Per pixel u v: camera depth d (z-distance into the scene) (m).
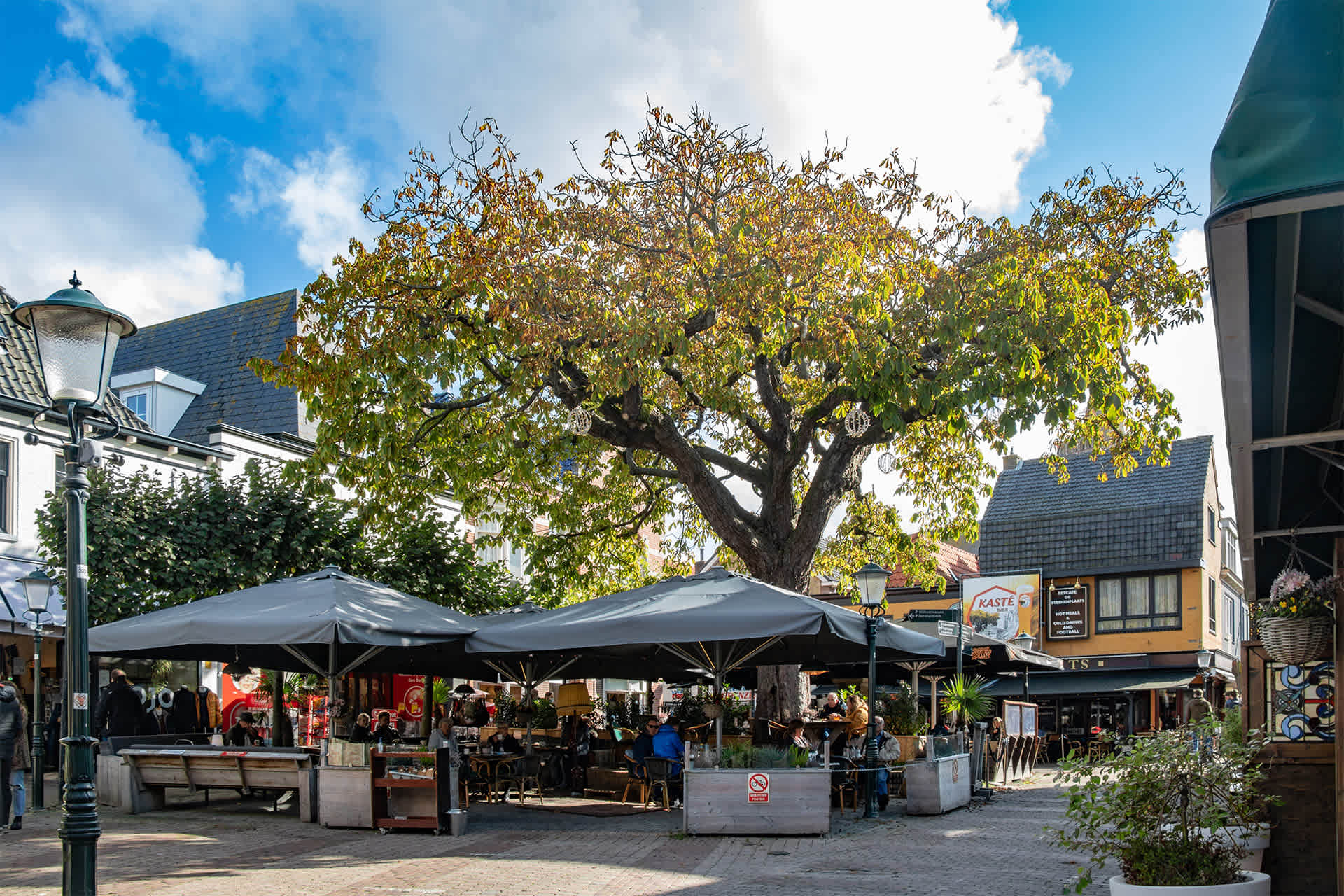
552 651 17.72
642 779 16.39
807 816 12.90
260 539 19.86
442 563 21.58
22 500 22.25
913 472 23.42
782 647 17.88
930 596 42.09
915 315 17.00
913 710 18.86
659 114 17.31
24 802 13.02
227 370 30.36
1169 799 7.18
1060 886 9.53
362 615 13.77
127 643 13.95
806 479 23.92
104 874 10.09
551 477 21.88
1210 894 6.64
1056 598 40.03
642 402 18.39
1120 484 41.00
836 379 19.94
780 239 16.77
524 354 16.95
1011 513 42.25
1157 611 38.28
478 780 16.36
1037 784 20.92
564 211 17.45
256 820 13.87
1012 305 16.30
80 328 8.23
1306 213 4.14
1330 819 7.99
